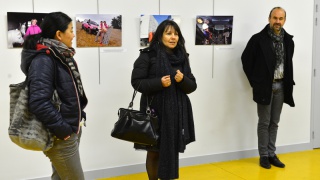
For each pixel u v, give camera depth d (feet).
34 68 6.05
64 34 6.57
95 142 11.12
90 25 10.61
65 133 6.19
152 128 8.14
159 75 8.52
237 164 12.59
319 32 13.98
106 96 11.11
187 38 11.98
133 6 11.13
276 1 13.14
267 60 11.62
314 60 14.02
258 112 12.30
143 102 8.84
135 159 11.69
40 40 6.43
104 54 10.94
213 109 12.67
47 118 5.96
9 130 6.11
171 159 8.45
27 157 10.42
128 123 8.12
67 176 6.72
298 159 13.15
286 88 11.98
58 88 6.32
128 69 11.29
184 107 8.75
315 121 14.40
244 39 12.83
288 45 11.81
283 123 13.84
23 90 6.13
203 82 12.42
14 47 9.89
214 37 12.29
